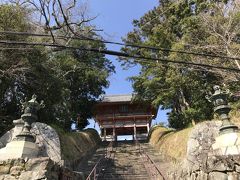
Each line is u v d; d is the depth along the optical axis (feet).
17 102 46.80
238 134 26.40
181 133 48.98
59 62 69.77
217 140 27.09
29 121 29.25
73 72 81.05
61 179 26.81
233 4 48.06
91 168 48.96
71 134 56.03
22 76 43.93
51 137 37.37
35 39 44.06
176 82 53.62
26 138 27.76
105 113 112.06
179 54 48.91
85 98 87.20
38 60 44.11
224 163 24.06
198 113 53.62
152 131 86.22
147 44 62.49
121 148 76.23
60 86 49.42
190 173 28.32
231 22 44.91
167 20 63.62
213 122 37.73
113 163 54.34
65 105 59.26
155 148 69.97
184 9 56.29
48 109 47.83
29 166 24.30
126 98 113.60
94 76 83.82
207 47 44.39
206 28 47.75
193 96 56.54
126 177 43.62
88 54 86.63
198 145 35.68
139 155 62.59
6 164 24.58
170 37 59.77
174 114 70.54
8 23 41.27
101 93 89.15
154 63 59.52
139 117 111.14
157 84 61.77
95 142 78.95
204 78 52.60
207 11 50.90
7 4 44.47
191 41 49.85
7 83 43.57
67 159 41.78
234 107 42.57
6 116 44.37
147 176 43.86
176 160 44.45
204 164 25.36
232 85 44.65
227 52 43.29
